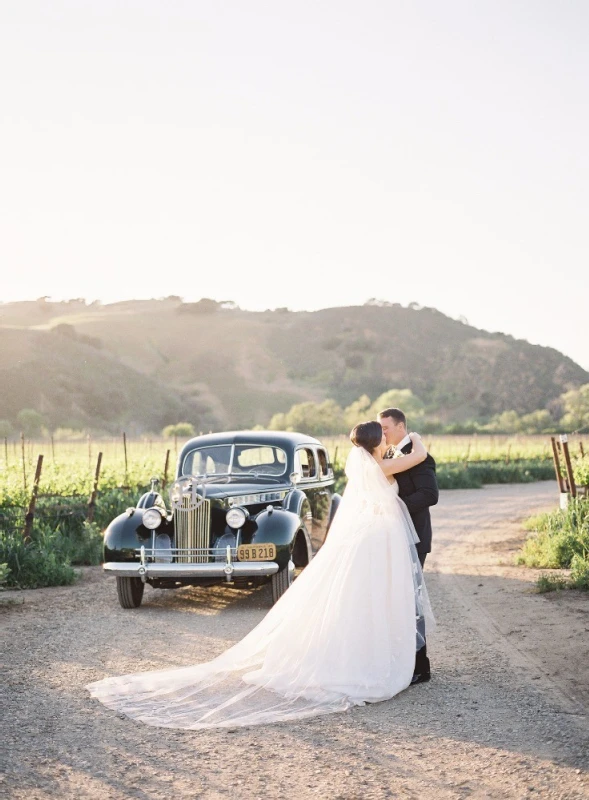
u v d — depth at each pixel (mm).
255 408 137750
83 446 32500
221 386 144000
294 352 160500
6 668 6203
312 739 4625
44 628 7707
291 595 5789
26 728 4797
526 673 5953
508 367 150250
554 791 3844
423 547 5980
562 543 11336
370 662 5457
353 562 5613
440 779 4031
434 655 6582
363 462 5812
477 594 9266
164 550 8531
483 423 97875
